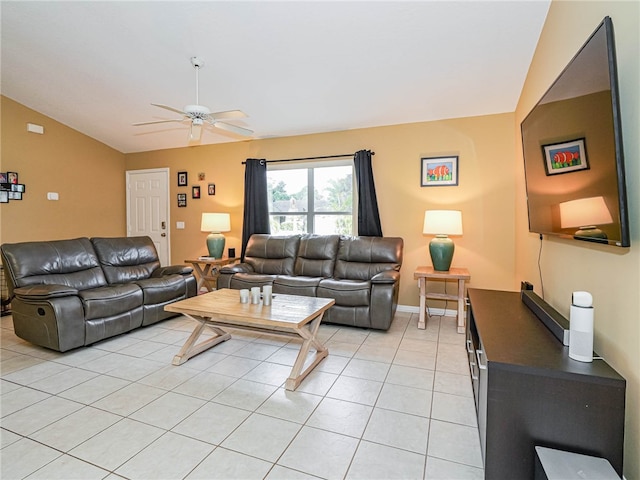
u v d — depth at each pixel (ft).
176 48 10.66
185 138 17.94
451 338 11.16
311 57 10.64
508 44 9.43
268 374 8.55
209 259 16.43
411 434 6.17
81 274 11.88
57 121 16.81
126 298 11.14
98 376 8.41
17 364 9.07
